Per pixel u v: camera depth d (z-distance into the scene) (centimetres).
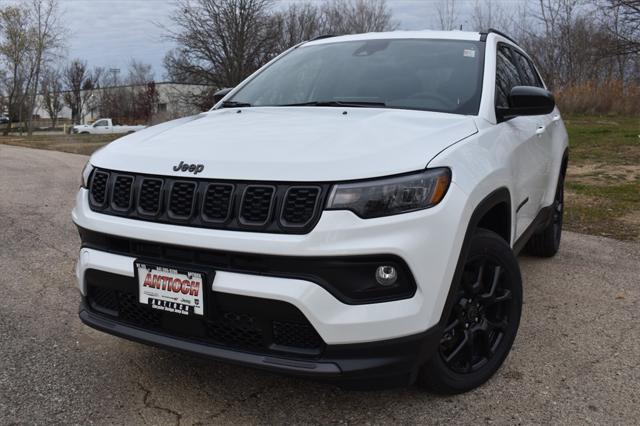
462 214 253
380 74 367
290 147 253
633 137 1453
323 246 228
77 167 1216
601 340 356
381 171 237
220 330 251
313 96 366
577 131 1633
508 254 297
